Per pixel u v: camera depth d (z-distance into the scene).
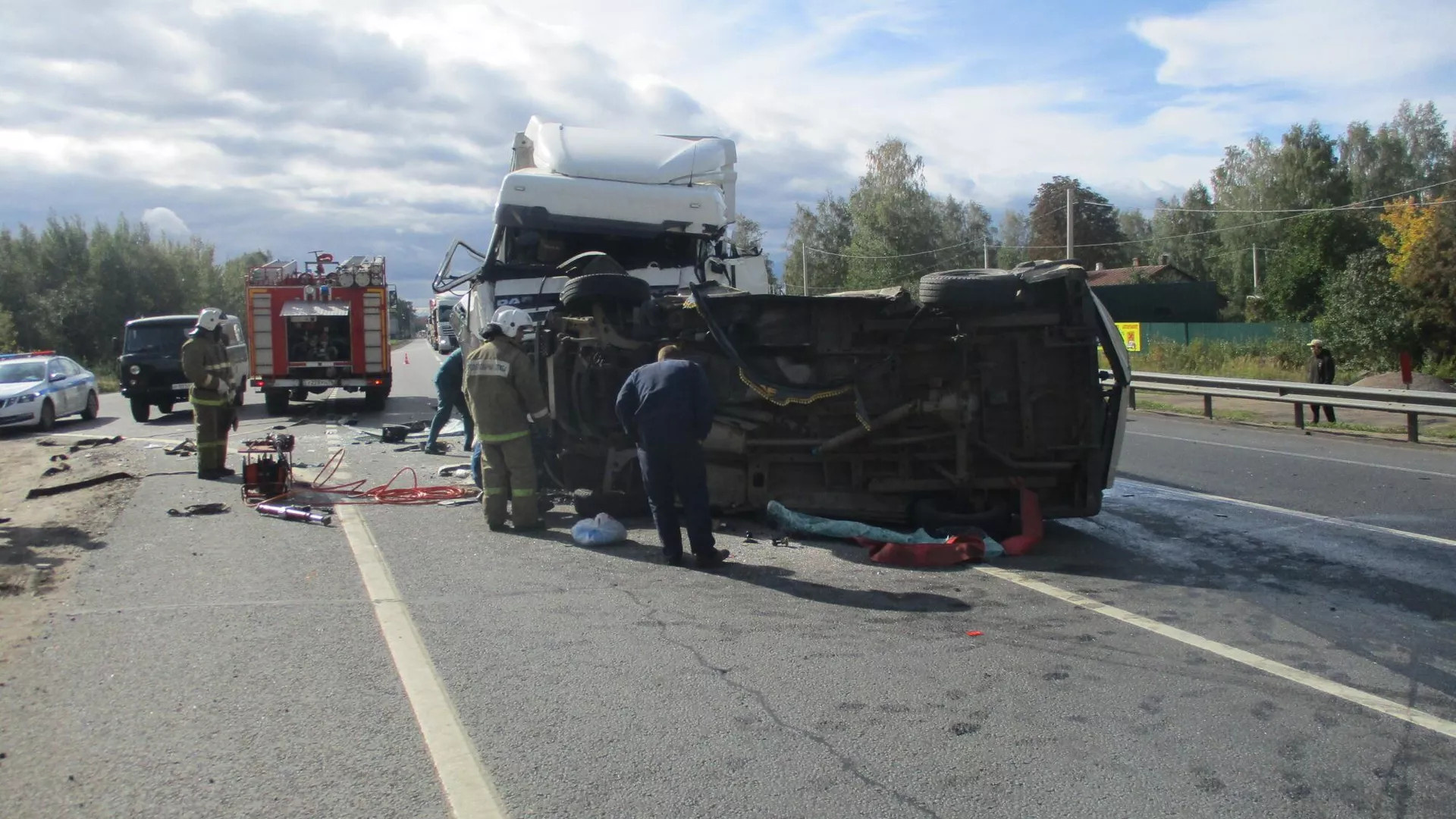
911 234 65.25
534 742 4.31
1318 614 6.27
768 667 5.23
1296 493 10.93
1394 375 21.64
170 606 6.26
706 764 4.11
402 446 14.38
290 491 10.11
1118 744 4.32
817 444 8.49
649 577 7.02
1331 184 64.31
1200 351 32.94
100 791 3.88
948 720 4.56
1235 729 4.49
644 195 11.64
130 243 55.53
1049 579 7.12
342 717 4.58
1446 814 3.73
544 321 9.37
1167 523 9.24
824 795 3.86
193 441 15.04
